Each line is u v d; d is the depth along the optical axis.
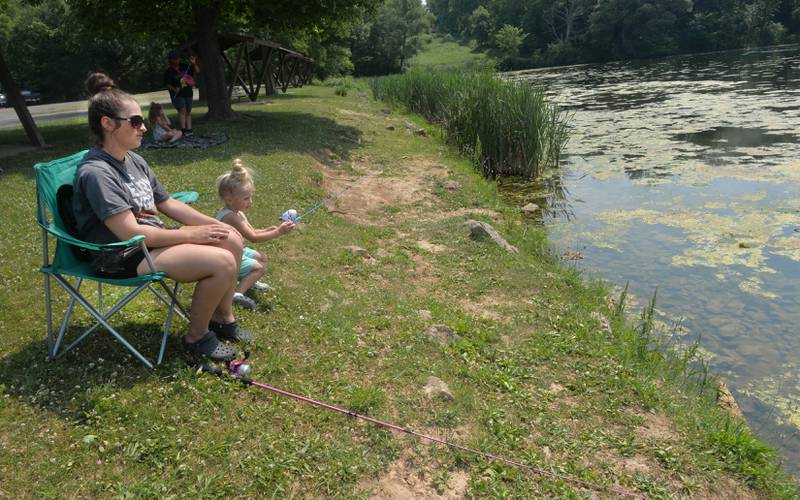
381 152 13.83
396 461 3.37
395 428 3.60
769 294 6.81
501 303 6.02
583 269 7.89
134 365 3.87
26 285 5.21
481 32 91.81
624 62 64.31
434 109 21.14
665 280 7.40
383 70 81.50
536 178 13.47
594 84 36.41
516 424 3.87
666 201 10.81
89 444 3.16
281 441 3.34
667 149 15.17
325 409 3.68
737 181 11.72
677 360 5.36
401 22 79.62
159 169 9.84
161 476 3.03
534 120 13.41
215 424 3.43
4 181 9.18
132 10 16.28
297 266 6.13
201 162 10.42
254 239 4.72
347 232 7.77
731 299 6.76
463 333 5.15
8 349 4.07
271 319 4.74
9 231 6.72
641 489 3.39
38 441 3.18
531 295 6.25
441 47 99.38
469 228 8.21
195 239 3.71
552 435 3.80
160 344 4.13
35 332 4.30
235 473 3.09
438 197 10.35
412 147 14.79
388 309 5.40
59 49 60.97
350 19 17.42
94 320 4.49
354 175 11.69
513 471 3.38
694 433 3.92
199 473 3.06
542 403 4.15
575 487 3.36
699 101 23.39
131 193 3.77
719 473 3.58
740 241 8.52
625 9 67.44
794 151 13.77
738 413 4.64
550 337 5.20
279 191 9.00
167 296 4.98
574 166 14.29
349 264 6.57
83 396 3.50
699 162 13.49
